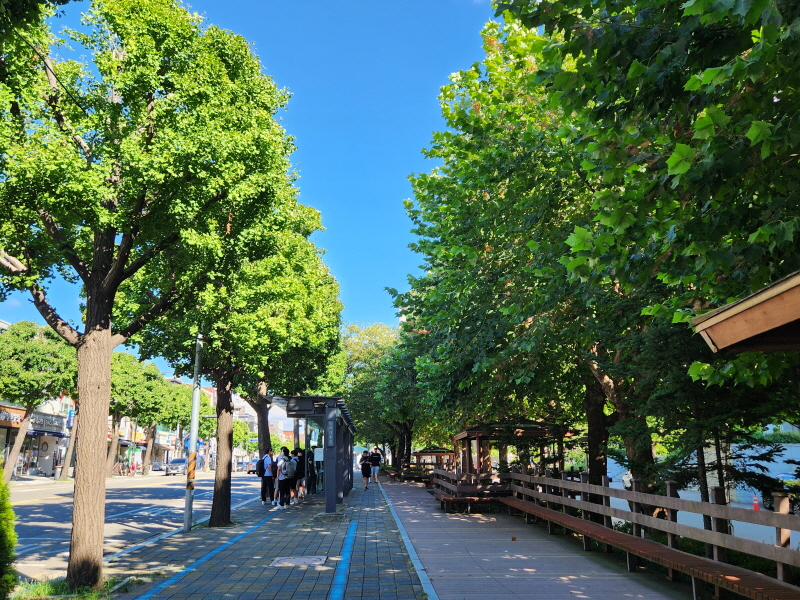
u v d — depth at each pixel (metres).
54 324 9.56
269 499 25.12
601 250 6.25
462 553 11.09
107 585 8.68
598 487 11.46
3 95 8.42
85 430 9.11
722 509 7.18
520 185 11.91
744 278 6.70
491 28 13.07
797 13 4.43
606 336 11.67
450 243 13.66
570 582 8.48
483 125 12.30
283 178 12.48
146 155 9.50
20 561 11.43
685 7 4.05
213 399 96.75
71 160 8.67
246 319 16.28
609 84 5.96
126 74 9.75
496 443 23.09
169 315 11.61
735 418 9.94
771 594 5.59
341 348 35.41
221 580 9.09
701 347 9.70
